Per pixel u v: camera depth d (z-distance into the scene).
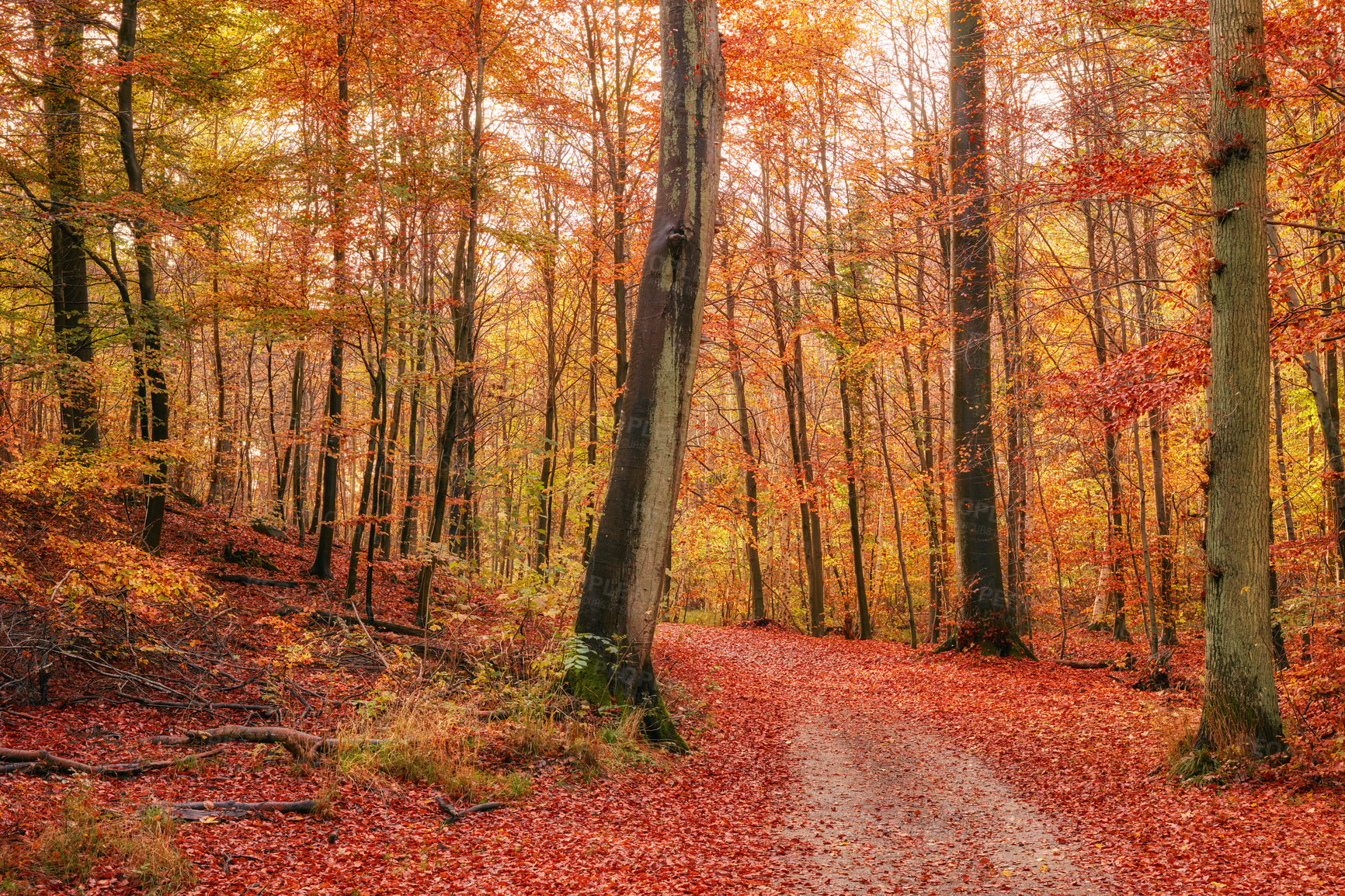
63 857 4.54
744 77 13.84
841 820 7.42
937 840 6.79
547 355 27.19
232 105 16.78
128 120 13.33
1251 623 7.68
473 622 13.91
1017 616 18.80
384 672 10.27
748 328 21.02
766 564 32.66
